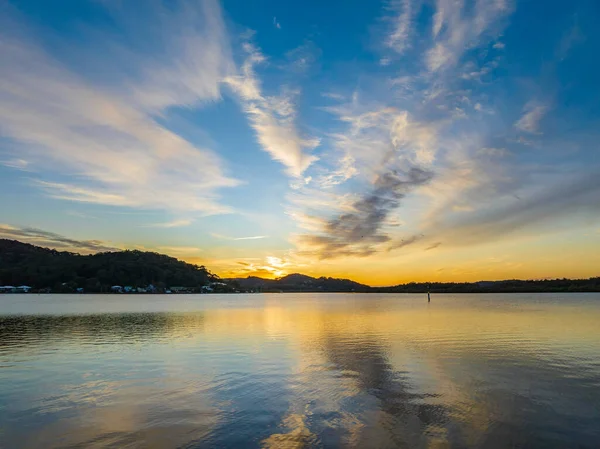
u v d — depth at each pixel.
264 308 89.38
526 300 122.00
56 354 25.14
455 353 24.36
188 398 15.22
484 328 38.72
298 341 30.41
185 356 24.06
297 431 11.87
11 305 98.00
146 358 23.45
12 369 20.59
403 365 20.91
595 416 13.03
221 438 11.38
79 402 14.76
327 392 15.88
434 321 47.50
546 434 11.59
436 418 12.90
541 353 24.30
